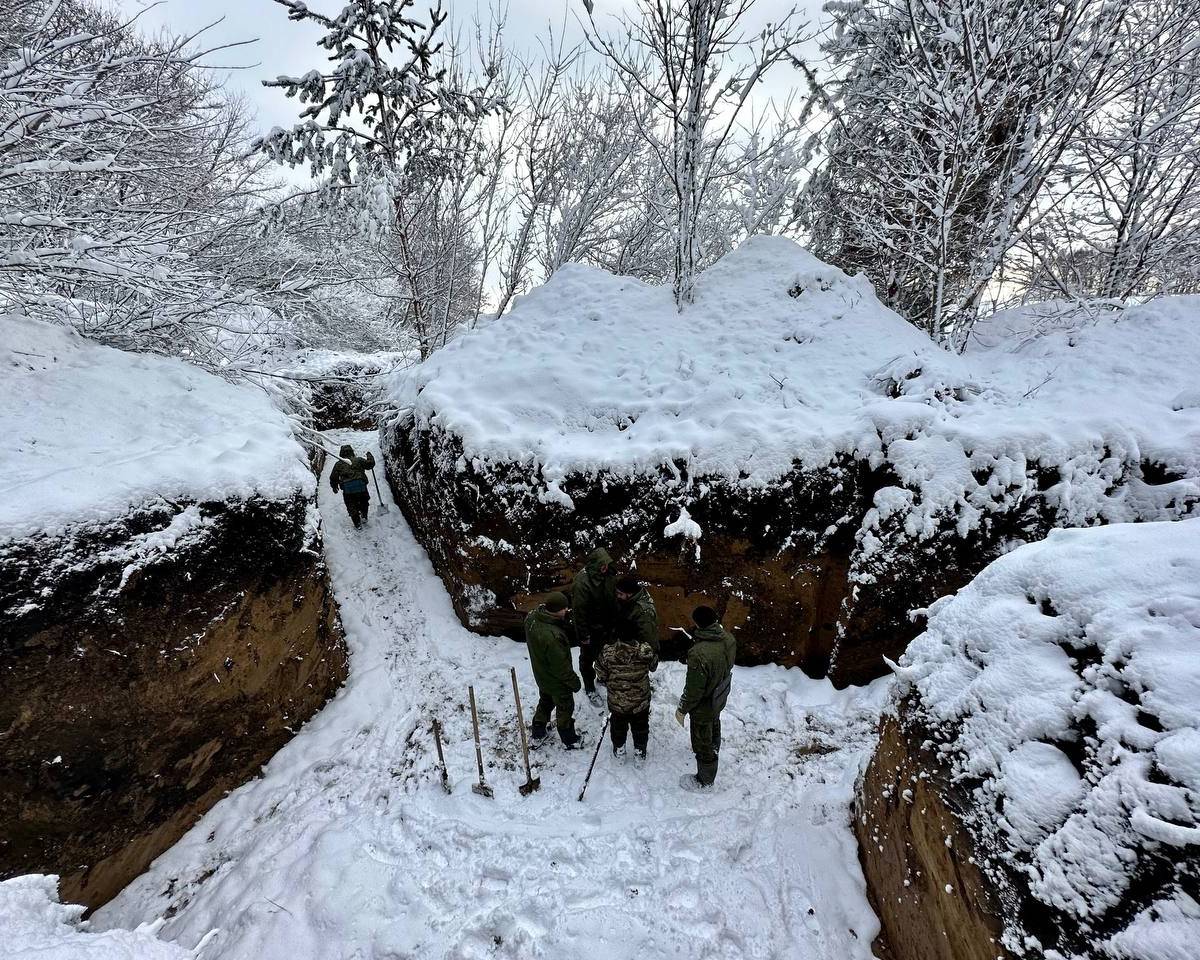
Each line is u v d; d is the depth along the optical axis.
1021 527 5.04
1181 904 1.66
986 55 6.76
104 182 6.18
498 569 6.07
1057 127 6.89
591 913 3.47
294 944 3.34
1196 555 2.29
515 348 7.89
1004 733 2.43
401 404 9.06
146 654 3.72
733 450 5.54
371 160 9.29
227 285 6.59
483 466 6.07
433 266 11.80
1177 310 6.70
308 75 8.76
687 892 3.58
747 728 4.97
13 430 4.23
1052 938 1.95
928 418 5.32
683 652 5.86
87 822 3.45
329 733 4.94
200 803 4.15
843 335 7.09
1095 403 5.58
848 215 10.51
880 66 8.77
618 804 4.22
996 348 7.88
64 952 1.95
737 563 5.56
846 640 5.35
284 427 6.12
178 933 3.43
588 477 5.79
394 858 3.85
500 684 5.58
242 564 4.46
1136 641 2.13
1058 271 8.88
